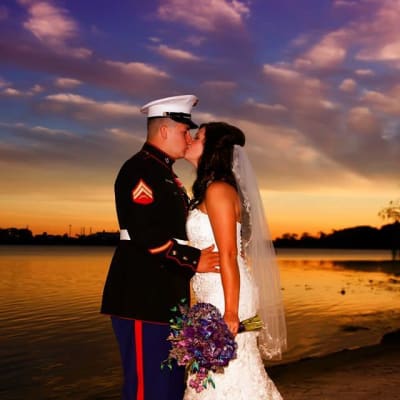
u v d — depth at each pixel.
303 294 35.16
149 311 3.32
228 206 3.27
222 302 3.34
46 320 21.59
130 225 3.30
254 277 3.57
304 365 7.64
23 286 42.06
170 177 3.45
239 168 3.50
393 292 37.06
